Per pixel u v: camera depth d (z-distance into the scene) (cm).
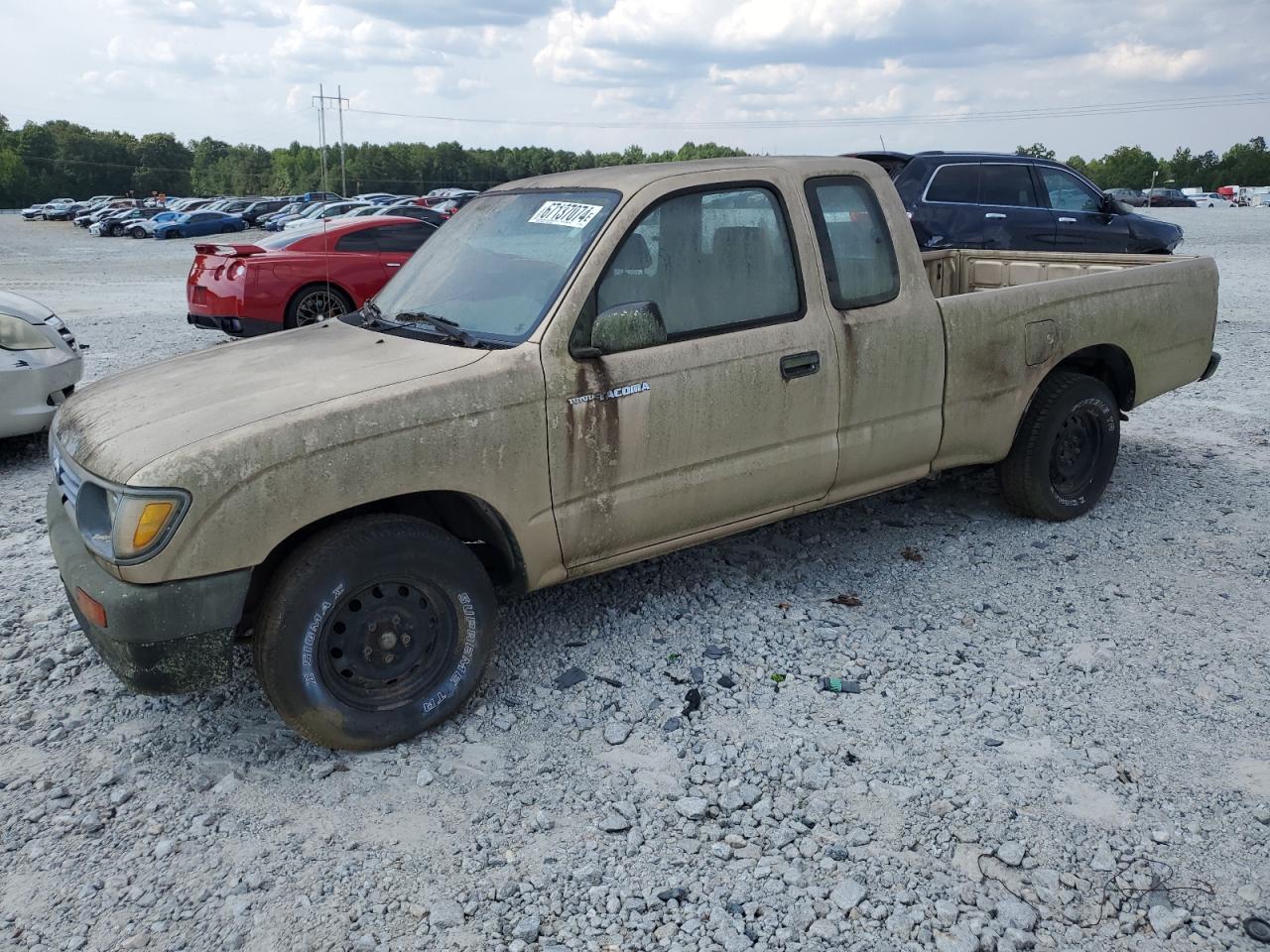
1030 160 1244
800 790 336
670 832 318
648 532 410
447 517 396
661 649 431
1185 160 15062
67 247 4034
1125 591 476
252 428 327
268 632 335
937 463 496
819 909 285
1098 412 547
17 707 398
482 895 292
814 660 418
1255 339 1143
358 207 4300
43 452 773
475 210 465
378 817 329
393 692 363
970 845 310
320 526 357
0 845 319
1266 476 637
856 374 448
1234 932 275
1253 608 456
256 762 360
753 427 422
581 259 385
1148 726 368
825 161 455
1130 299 553
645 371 391
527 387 367
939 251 700
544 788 341
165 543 315
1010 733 366
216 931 281
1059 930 277
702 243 412
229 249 1170
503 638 443
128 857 312
